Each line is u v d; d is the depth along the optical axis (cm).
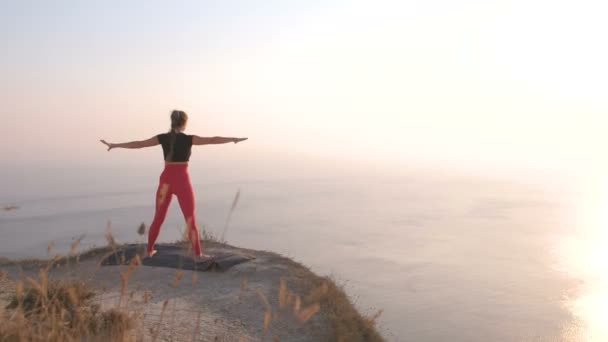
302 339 503
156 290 557
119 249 716
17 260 707
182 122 608
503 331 10225
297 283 653
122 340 307
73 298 327
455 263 18288
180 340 390
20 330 259
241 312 532
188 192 632
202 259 690
